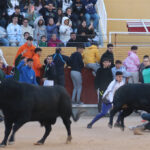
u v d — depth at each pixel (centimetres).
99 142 2350
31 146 2216
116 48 4262
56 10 4538
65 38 4281
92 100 3897
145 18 5100
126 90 2716
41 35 4175
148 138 2494
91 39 4259
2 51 4044
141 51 4309
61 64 3591
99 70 3484
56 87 2311
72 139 2461
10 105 2141
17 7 4194
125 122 3272
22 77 3181
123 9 5144
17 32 4100
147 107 2683
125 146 2211
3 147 2155
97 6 4878
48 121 2305
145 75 3133
